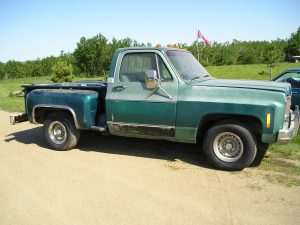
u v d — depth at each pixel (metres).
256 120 5.33
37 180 5.38
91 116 6.53
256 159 6.10
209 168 5.75
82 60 62.00
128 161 6.21
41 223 4.05
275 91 5.14
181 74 5.76
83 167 5.95
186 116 5.57
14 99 18.44
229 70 44.59
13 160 6.44
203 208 4.32
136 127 6.03
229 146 5.54
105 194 4.80
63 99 6.62
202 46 60.22
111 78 6.15
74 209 4.38
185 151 6.74
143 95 5.85
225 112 5.32
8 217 4.22
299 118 6.05
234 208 4.31
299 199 4.54
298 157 6.16
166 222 4.00
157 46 5.97
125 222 4.02
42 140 7.91
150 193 4.80
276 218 4.05
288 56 70.00
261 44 71.31
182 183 5.13
